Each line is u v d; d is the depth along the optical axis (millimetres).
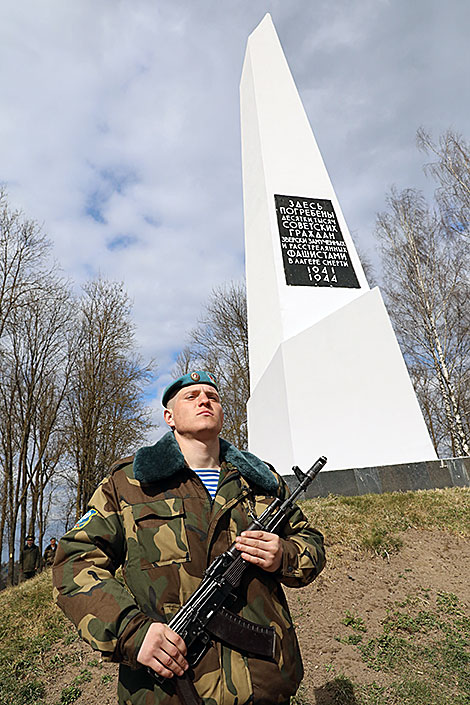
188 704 1666
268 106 14234
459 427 16266
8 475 17797
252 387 12883
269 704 1786
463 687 3686
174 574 1902
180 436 2438
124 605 1749
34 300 17250
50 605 5590
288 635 1978
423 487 9203
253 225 13594
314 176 13219
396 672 3910
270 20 15734
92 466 18625
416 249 19922
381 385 10469
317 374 10539
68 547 1958
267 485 2338
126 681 1812
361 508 7574
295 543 2170
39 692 4055
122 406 19312
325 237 12383
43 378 19109
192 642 1771
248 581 1994
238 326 25812
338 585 5508
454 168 19531
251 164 14281
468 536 6645
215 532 2053
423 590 5402
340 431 10062
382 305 11148
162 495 2076
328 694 3650
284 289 11602
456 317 19938
